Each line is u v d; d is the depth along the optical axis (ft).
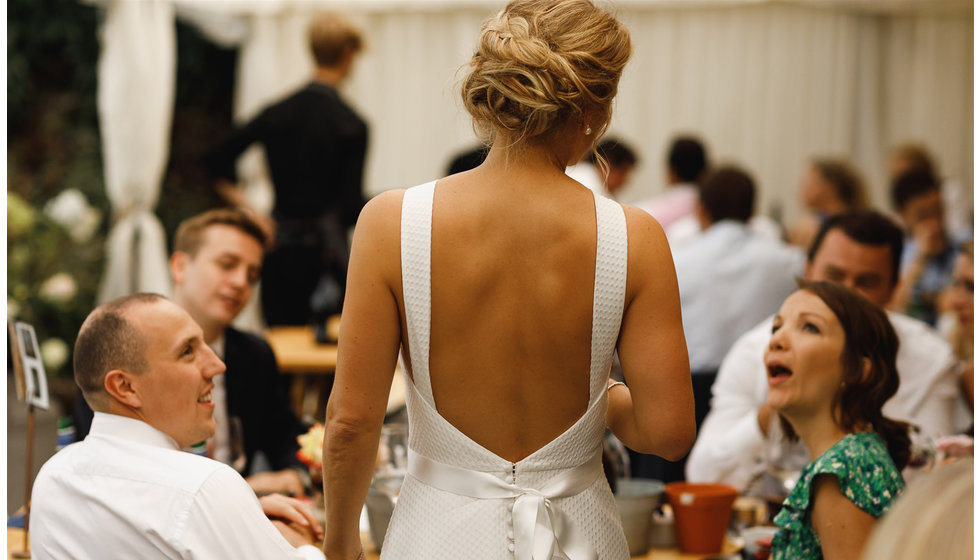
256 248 8.34
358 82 23.04
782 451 6.67
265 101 21.67
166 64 18.49
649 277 4.51
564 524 4.56
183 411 5.65
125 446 5.50
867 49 24.13
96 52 22.08
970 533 2.26
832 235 8.55
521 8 4.47
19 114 21.86
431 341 4.51
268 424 8.50
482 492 4.55
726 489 6.77
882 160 24.39
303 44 21.81
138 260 18.12
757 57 23.65
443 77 22.94
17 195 21.62
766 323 8.61
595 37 4.37
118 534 5.34
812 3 23.47
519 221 4.44
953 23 24.30
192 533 5.28
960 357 11.59
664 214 17.52
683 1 21.76
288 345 13.57
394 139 23.20
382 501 6.31
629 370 4.59
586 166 16.55
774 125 23.80
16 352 6.76
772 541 5.80
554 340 4.48
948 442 7.26
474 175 4.56
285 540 5.47
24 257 19.33
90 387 5.58
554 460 4.58
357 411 4.61
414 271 4.47
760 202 23.88
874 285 8.50
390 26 22.94
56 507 5.48
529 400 4.54
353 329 4.56
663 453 4.64
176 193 22.89
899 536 2.33
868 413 5.82
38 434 17.02
